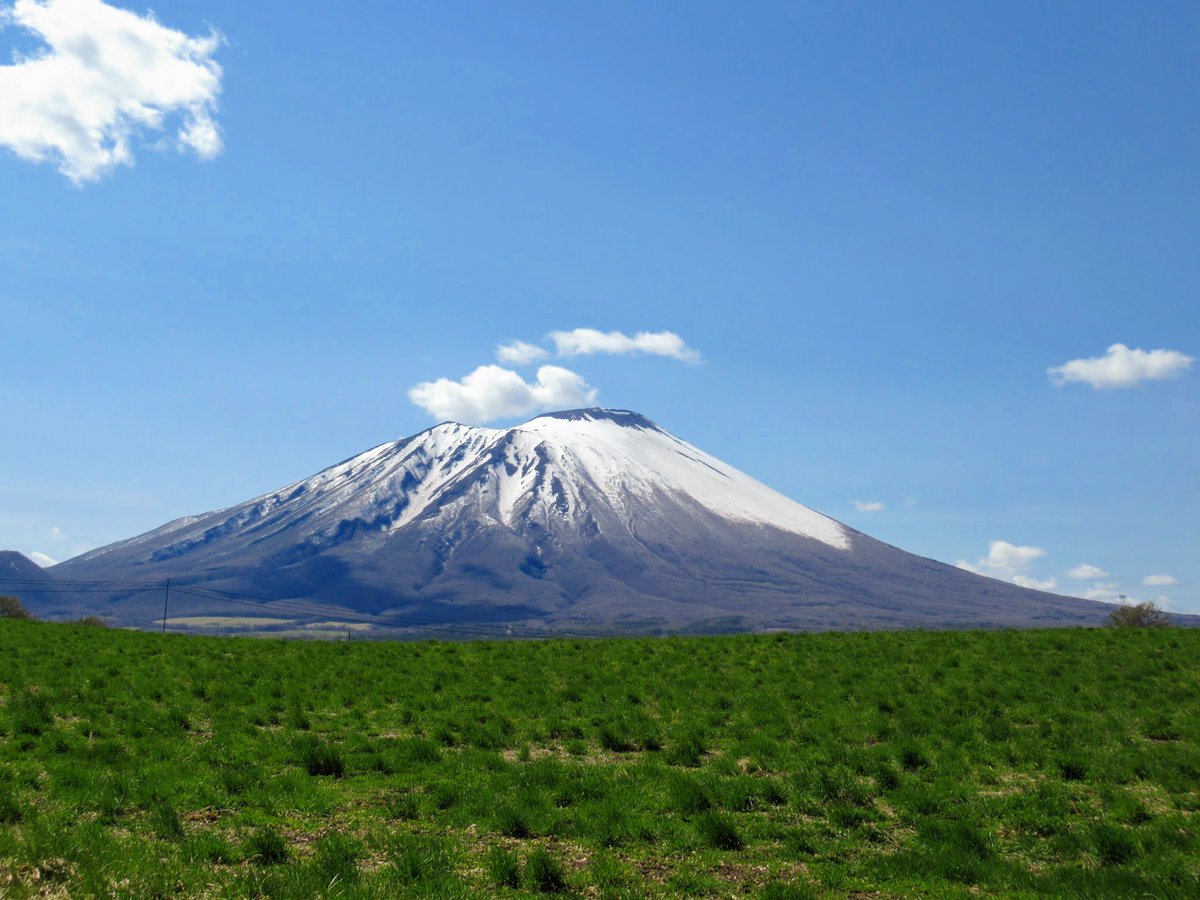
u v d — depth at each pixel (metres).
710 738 23.23
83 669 29.16
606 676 31.45
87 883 10.93
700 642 40.78
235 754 19.27
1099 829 15.04
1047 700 27.08
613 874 13.24
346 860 12.81
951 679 30.47
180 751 19.20
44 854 11.55
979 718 24.77
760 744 21.64
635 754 21.58
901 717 24.73
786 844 15.02
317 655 35.78
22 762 17.78
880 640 40.09
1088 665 32.53
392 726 23.80
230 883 11.56
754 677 31.12
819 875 13.67
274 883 11.50
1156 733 23.23
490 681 30.55
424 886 11.93
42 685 26.48
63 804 15.05
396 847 13.60
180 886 11.45
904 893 13.08
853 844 15.12
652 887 13.02
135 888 11.03
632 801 16.69
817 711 25.95
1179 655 34.38
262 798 16.17
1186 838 14.81
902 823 16.38
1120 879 13.23
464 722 24.09
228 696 26.20
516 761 20.28
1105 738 22.45
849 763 20.09
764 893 12.66
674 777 18.16
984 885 13.32
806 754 20.95
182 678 29.03
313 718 24.50
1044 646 37.25
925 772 19.53
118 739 20.52
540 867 12.90
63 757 18.30
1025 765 20.27
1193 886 12.80
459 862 13.59
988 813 16.73
